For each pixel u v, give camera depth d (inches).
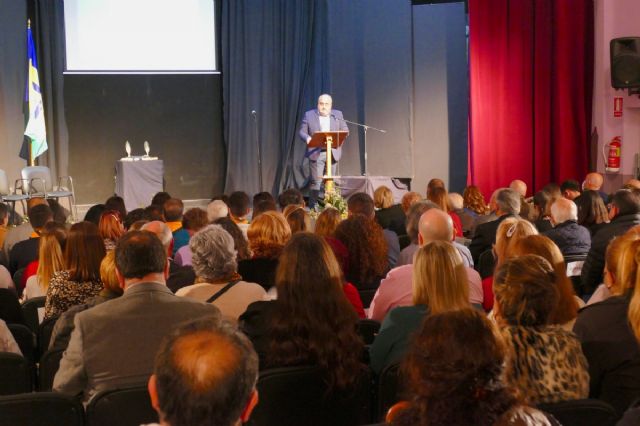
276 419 92.7
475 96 407.8
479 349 56.9
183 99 466.0
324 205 316.2
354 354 96.2
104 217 183.3
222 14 456.8
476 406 55.4
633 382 98.9
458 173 442.6
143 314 96.7
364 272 155.4
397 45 435.2
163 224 165.2
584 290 164.6
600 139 393.7
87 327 95.3
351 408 97.0
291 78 463.5
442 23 435.2
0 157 418.3
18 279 181.6
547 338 86.0
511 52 403.2
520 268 90.5
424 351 58.0
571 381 84.4
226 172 471.5
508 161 410.0
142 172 424.2
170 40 455.5
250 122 465.1
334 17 442.6
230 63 458.9
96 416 85.1
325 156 397.4
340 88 446.3
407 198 241.4
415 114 442.0
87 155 453.1
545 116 405.7
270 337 96.9
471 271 137.1
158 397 46.7
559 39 394.9
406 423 57.3
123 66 450.3
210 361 46.0
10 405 80.4
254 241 149.2
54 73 431.5
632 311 94.2
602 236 157.6
